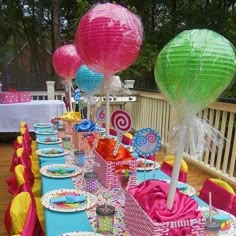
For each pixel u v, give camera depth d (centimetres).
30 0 890
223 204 149
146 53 617
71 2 788
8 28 877
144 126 550
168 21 701
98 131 232
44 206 130
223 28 605
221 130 340
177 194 107
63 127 291
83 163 192
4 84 920
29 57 979
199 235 99
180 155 99
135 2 684
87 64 167
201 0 660
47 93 574
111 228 112
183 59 89
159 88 101
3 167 393
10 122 477
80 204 133
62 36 803
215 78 90
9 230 130
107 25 143
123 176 139
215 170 356
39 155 220
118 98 539
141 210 102
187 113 98
